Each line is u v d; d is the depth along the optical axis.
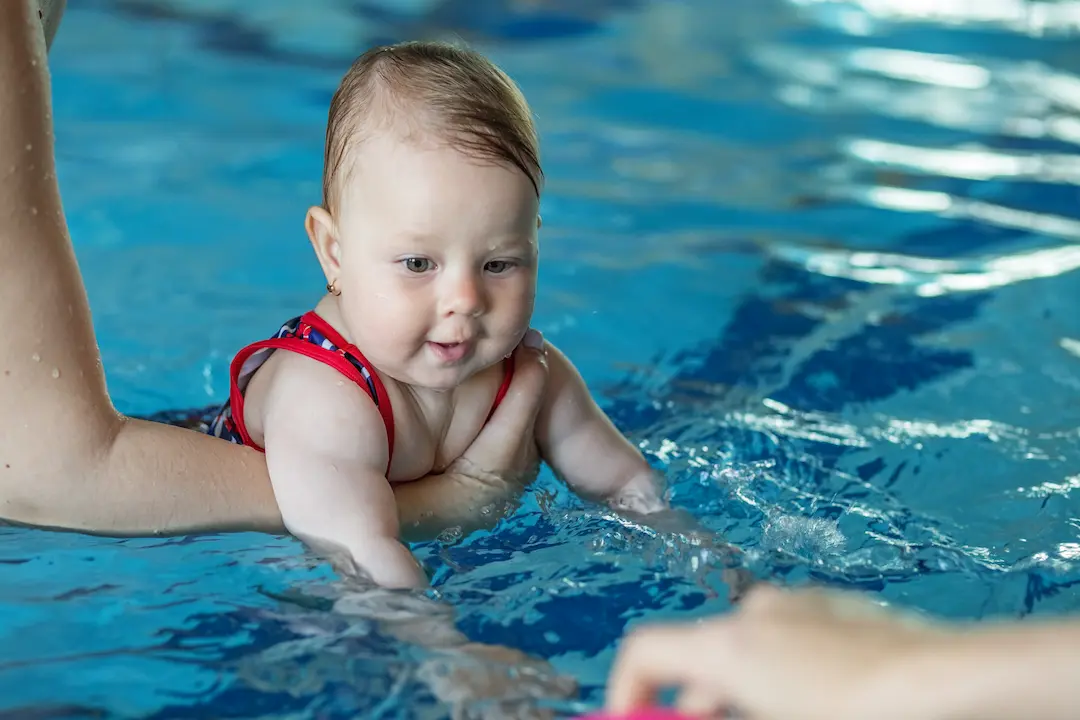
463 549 2.08
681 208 4.48
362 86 2.13
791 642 1.04
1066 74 6.39
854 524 2.25
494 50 6.44
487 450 2.26
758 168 4.97
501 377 2.29
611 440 2.43
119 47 6.11
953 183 4.82
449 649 1.72
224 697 1.60
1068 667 0.90
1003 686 0.91
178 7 6.84
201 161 4.75
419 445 2.18
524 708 1.56
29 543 1.93
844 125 5.55
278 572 1.92
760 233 4.25
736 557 2.07
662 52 6.55
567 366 2.45
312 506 2.01
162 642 1.72
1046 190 4.75
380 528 2.00
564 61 6.33
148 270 3.69
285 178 4.62
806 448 2.63
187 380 2.92
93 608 1.79
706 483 2.43
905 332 3.38
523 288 2.09
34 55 1.78
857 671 0.99
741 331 3.40
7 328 1.80
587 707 1.57
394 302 2.03
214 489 1.99
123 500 1.93
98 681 1.63
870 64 6.50
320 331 2.15
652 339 3.33
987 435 2.72
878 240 4.21
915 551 2.14
